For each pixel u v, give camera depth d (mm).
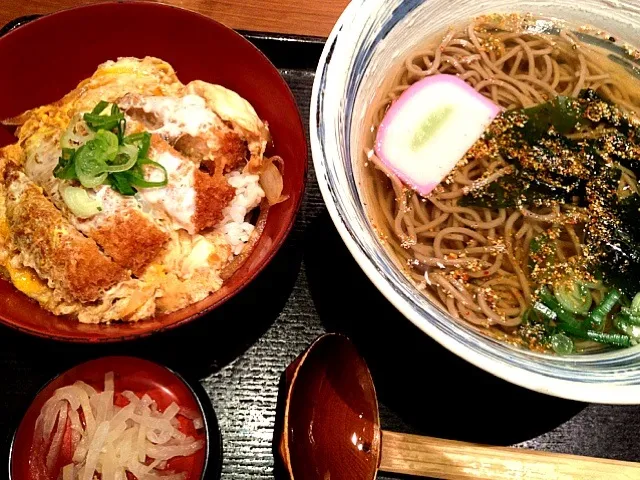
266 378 333
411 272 317
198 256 325
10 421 315
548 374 245
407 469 309
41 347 331
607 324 303
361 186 305
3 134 359
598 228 323
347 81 292
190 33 359
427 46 362
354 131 309
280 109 355
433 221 328
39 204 313
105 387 321
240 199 343
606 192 330
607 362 276
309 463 310
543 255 320
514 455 309
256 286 350
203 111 336
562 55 371
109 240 306
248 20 416
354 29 292
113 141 310
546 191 331
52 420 311
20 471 299
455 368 334
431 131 338
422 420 326
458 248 328
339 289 350
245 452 316
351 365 322
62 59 358
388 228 323
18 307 312
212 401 326
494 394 330
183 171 320
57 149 328
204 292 323
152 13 351
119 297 313
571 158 336
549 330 302
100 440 309
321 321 344
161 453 312
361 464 307
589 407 330
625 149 339
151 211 319
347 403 323
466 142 339
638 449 324
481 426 325
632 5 353
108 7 345
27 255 313
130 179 311
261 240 344
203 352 335
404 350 337
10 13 404
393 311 345
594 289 312
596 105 350
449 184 335
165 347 334
